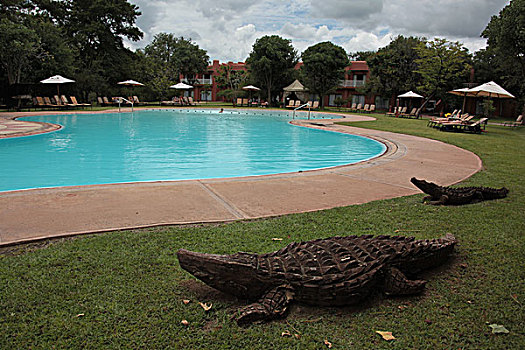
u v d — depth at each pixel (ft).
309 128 63.62
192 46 168.76
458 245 13.15
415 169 27.63
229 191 19.88
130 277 10.35
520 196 19.90
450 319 9.04
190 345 7.78
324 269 9.44
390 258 10.19
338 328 8.65
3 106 85.66
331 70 131.85
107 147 40.34
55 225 13.93
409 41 121.80
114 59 135.85
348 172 26.14
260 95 144.66
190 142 45.60
